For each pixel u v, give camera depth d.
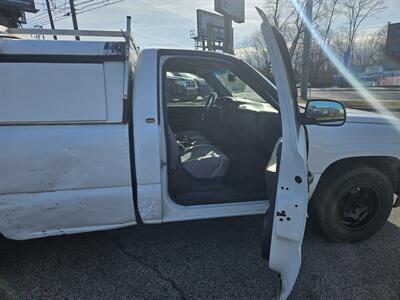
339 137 2.58
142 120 2.27
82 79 2.11
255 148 2.93
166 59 2.44
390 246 2.84
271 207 1.89
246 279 2.45
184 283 2.42
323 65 44.72
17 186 2.14
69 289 2.36
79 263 2.66
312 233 3.03
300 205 1.77
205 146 3.06
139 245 2.90
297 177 1.78
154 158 2.30
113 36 2.67
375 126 2.68
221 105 3.48
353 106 14.43
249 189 2.72
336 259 2.65
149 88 2.31
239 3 12.77
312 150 2.54
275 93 2.69
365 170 2.66
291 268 1.80
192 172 2.68
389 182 2.75
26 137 2.09
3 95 2.04
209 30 22.75
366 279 2.42
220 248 2.84
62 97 2.10
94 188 2.26
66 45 2.11
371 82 42.06
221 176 2.74
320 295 2.27
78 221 2.30
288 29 23.77
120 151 2.23
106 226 2.37
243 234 3.05
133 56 2.58
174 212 2.48
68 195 2.23
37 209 2.21
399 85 38.91
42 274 2.53
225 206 2.58
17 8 26.92
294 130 1.77
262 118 2.83
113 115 2.19
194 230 3.13
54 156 2.14
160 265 2.62
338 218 2.76
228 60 2.66
